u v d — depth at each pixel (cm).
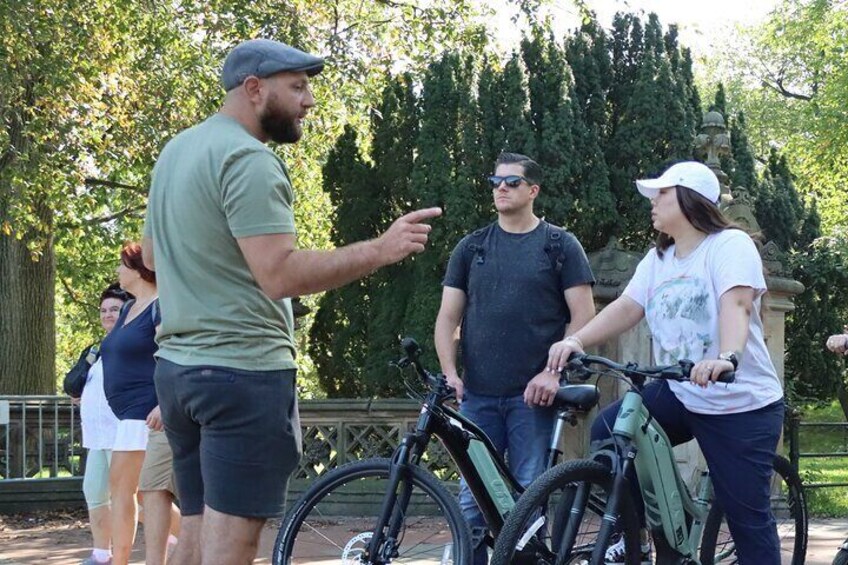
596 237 1120
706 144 1008
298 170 1856
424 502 532
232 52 411
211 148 394
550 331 612
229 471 392
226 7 1622
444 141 1091
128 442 642
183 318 395
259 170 385
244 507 393
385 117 1159
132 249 652
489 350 613
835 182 2727
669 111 1127
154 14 1563
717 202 537
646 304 546
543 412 604
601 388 976
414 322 1069
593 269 986
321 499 533
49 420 1173
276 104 405
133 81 1609
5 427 1157
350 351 1148
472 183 1078
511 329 609
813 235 1344
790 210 1297
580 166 1088
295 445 405
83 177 1616
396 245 390
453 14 1766
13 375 1683
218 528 393
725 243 522
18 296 1692
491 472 562
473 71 1138
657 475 527
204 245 392
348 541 532
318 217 1948
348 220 1166
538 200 1070
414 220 393
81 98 1541
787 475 637
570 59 1158
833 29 2672
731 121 1314
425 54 1784
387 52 1844
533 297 611
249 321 393
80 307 2762
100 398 706
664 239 545
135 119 1594
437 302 1066
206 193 391
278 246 381
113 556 654
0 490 1088
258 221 381
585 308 612
